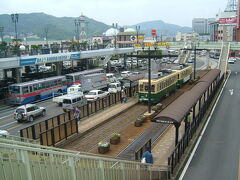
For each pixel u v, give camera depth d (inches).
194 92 872.9
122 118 1020.5
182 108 657.0
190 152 667.4
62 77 1581.0
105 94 1360.7
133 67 2982.3
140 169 440.1
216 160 616.7
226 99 1342.3
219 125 902.4
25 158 211.2
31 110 1024.2
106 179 332.2
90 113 1037.2
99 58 2721.5
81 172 278.1
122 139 789.9
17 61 1393.9
